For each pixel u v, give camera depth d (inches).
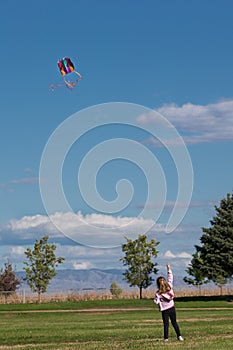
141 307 2524.6
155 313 2121.1
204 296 3139.8
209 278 3004.4
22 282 3486.7
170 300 1043.3
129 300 2790.4
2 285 3435.0
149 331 1257.4
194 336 1134.4
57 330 1339.8
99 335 1191.6
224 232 2972.4
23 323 1659.7
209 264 2989.7
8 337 1186.0
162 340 1054.4
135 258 3147.1
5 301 3031.5
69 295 3090.6
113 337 1152.8
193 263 3144.7
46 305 2642.7
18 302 3034.0
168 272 1054.4
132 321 1636.3
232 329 1274.6
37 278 3065.9
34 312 2299.5
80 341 1099.3
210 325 1414.9
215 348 904.3
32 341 1113.4
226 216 2997.0
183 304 2657.5
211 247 2987.2
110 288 3189.0
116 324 1512.1
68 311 2347.4
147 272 3161.9
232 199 3038.9
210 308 2468.0
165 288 1043.3
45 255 3080.7
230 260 2910.9
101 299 3036.4
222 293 3201.3
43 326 1493.6
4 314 2206.0
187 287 3225.9
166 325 1042.7
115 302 2699.3
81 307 2556.6
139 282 3142.2
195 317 1775.3
